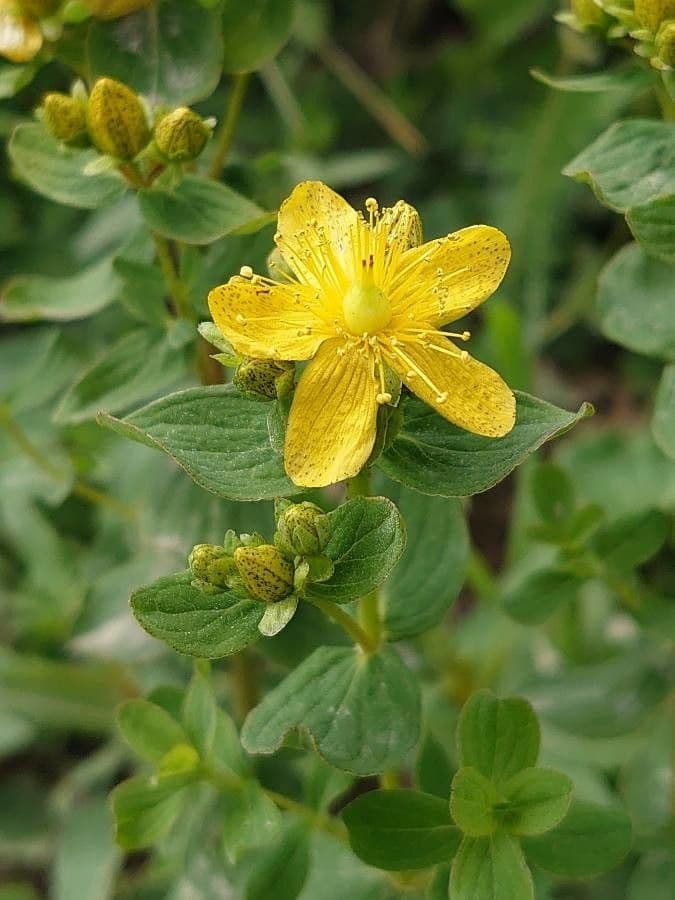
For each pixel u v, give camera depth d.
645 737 0.13
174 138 0.09
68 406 0.10
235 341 0.08
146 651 0.12
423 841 0.09
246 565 0.08
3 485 0.13
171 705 0.10
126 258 0.11
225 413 0.09
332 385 0.08
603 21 0.10
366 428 0.08
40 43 0.10
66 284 0.11
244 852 0.11
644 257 0.10
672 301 0.10
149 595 0.08
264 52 0.11
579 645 0.13
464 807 0.09
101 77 0.10
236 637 0.08
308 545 0.08
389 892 0.11
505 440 0.08
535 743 0.09
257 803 0.09
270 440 0.08
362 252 0.09
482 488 0.08
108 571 0.13
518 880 0.09
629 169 0.10
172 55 0.10
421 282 0.09
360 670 0.09
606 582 0.11
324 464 0.08
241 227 0.10
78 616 0.12
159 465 0.11
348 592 0.08
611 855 0.09
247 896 0.10
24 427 0.13
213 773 0.10
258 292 0.08
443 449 0.09
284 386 0.08
